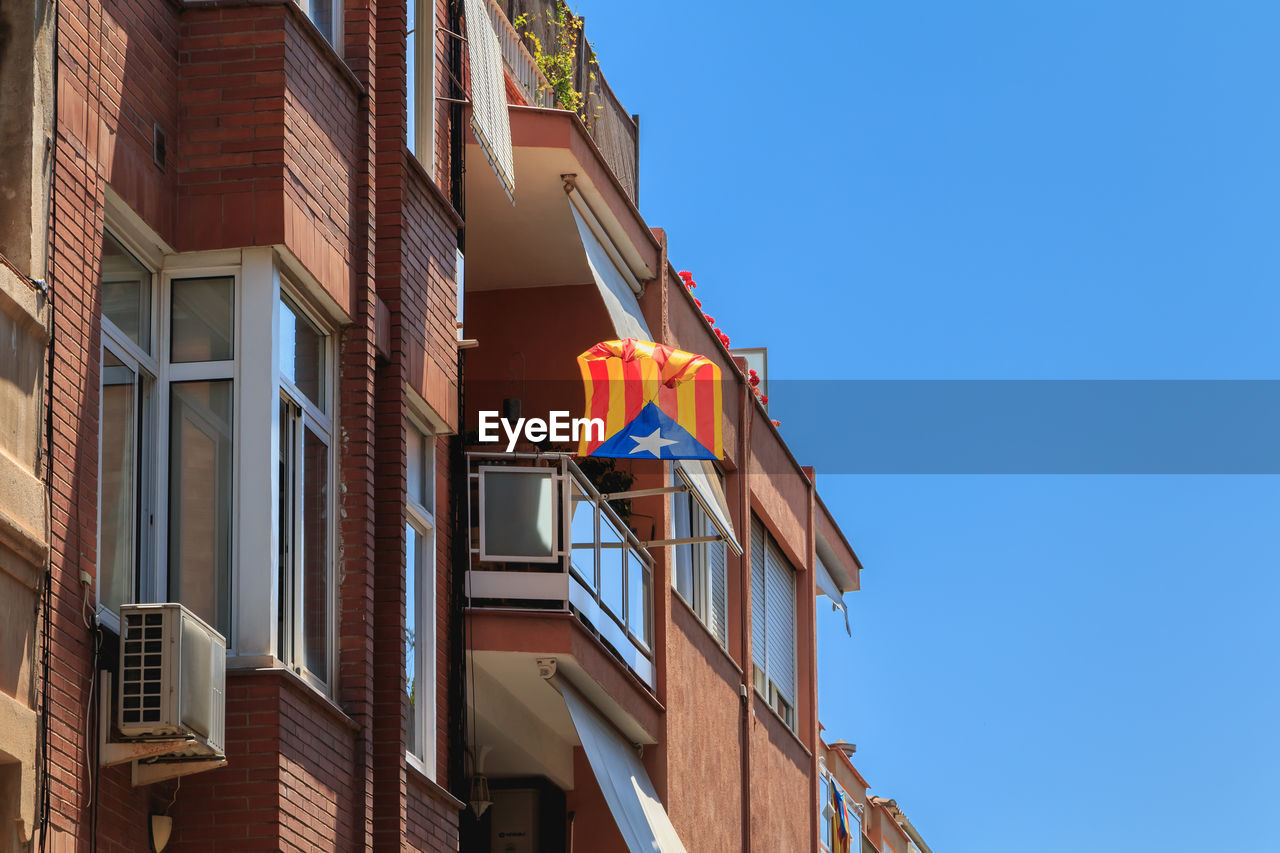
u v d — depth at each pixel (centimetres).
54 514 1400
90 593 1442
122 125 1561
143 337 1616
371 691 1820
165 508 1602
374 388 1919
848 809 5200
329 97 1814
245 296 1658
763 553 3912
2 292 1341
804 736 4153
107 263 1568
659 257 3138
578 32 3478
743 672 3553
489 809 2820
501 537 2522
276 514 1650
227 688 1600
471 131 2498
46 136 1422
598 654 2647
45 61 1427
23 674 1342
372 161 1902
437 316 2188
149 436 1606
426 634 2197
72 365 1444
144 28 1617
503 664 2539
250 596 1617
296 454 1742
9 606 1333
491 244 2939
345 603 1819
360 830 1772
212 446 1631
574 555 2588
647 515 3047
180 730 1440
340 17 1927
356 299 1862
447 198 2322
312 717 1683
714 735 3291
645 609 2958
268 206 1662
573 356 3011
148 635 1445
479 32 2461
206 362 1645
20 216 1396
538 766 2788
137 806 1512
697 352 3362
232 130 1677
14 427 1355
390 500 1989
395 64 2084
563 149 2739
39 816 1349
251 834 1575
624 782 2772
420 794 2053
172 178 1653
